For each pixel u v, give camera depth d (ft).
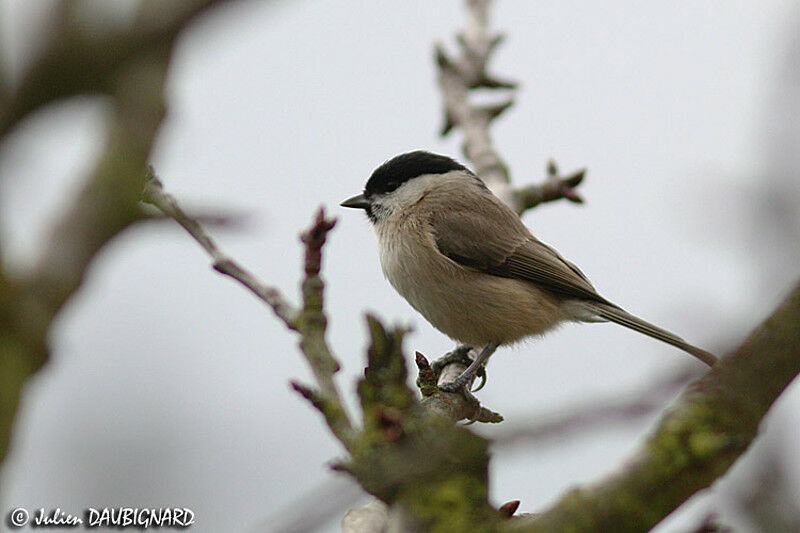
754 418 8.73
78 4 5.24
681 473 8.95
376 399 9.61
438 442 9.16
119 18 5.31
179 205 10.11
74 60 5.17
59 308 7.66
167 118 7.90
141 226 7.98
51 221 7.79
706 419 8.78
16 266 7.61
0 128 5.28
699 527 9.71
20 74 5.19
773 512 9.43
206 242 18.39
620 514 9.00
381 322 9.94
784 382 8.59
